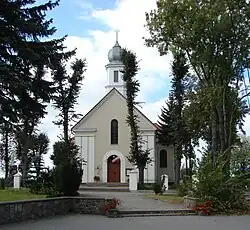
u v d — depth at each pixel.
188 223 17.12
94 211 20.28
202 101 31.84
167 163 57.31
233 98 32.69
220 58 30.83
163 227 15.93
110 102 56.22
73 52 28.20
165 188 37.31
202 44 30.78
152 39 32.25
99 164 55.12
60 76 44.88
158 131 56.47
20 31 24.86
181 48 31.41
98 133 55.78
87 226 15.91
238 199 21.61
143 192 38.31
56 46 26.86
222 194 21.42
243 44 30.66
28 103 26.25
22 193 27.56
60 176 25.39
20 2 25.25
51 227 15.45
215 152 29.39
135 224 16.70
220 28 30.16
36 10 26.23
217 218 18.95
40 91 26.55
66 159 27.89
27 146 50.06
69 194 25.56
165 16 30.77
